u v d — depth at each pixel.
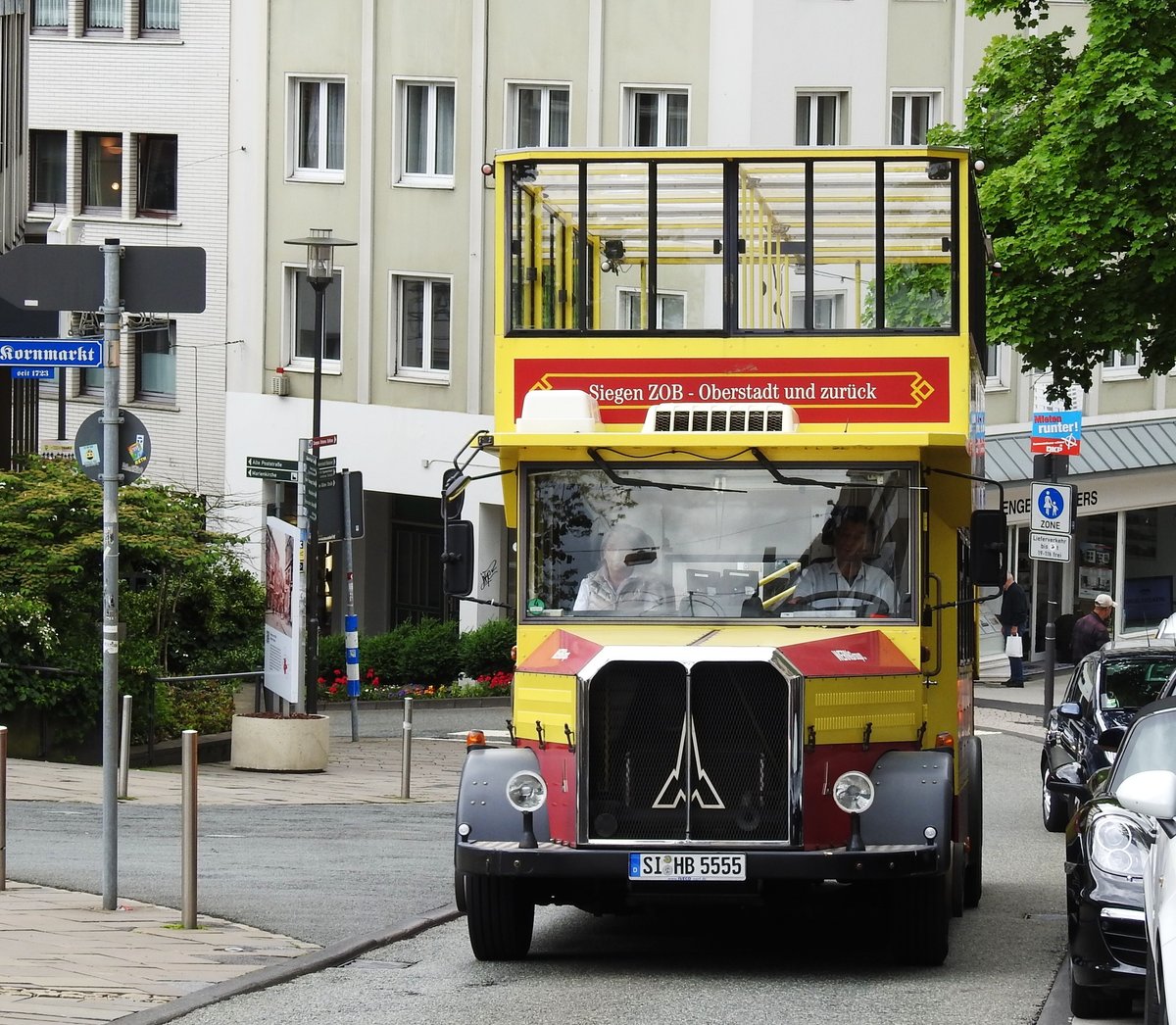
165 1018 11.83
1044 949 15.31
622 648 13.52
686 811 13.38
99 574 28.81
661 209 15.26
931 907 13.98
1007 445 49.47
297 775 28.50
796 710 13.30
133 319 48.56
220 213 51.22
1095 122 28.02
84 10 52.59
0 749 16.66
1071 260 28.56
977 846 17.59
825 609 14.17
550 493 14.45
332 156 49.78
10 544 28.19
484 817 13.66
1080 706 23.66
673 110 46.53
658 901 14.60
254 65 50.34
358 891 17.30
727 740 13.41
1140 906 12.15
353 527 35.38
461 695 43.75
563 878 13.83
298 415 50.25
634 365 15.12
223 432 51.41
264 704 34.31
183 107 51.50
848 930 16.41
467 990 13.19
